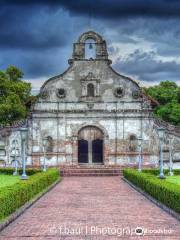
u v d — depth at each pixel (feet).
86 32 216.95
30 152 213.25
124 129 214.28
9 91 269.44
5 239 63.93
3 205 75.72
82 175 191.62
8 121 264.52
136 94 215.10
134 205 99.40
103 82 215.72
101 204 100.83
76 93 215.10
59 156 213.66
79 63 216.33
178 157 212.84
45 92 214.90
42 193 118.01
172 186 94.58
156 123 216.54
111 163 213.66
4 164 214.48
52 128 214.28
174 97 333.01
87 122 214.48
